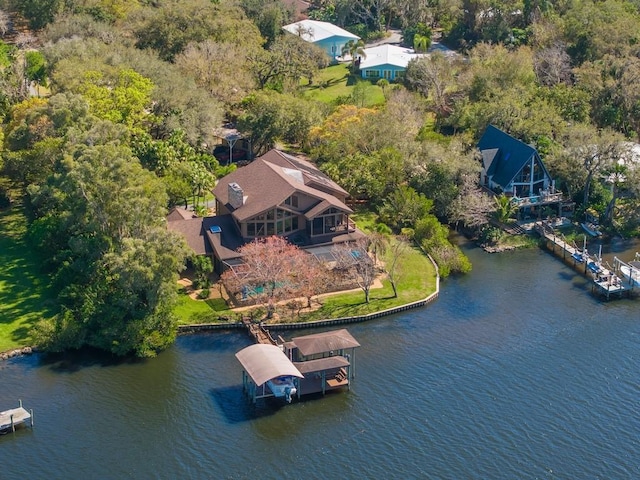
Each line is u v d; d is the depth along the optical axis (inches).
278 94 5310.0
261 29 7121.1
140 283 3213.6
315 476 2583.7
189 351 3250.5
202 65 5551.2
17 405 2910.9
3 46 6161.4
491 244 4237.2
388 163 4505.4
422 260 3961.6
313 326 3405.5
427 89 5969.5
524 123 4968.0
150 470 2615.7
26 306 3467.0
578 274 3937.0
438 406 2915.8
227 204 3905.0
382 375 3093.0
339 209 3831.2
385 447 2709.2
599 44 6003.9
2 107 5108.3
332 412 2888.8
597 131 4808.1
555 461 2642.7
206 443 2736.2
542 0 6830.7
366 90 6018.7
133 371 3125.0
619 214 4446.4
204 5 6343.5
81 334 3255.4
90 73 4798.2
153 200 3548.2
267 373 2874.0
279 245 3516.2
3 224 4195.4
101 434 2780.5
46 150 4045.3
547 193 4478.3
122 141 4190.5
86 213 3481.8
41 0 6752.0
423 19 7662.4
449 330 3408.0
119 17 6776.6
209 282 3634.4
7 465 2635.3
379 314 3486.7
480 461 2642.7
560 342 3324.3
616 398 2960.1
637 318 3513.8
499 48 6028.5
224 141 5339.6
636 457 2659.9
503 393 2989.7
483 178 4658.0
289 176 4001.0
